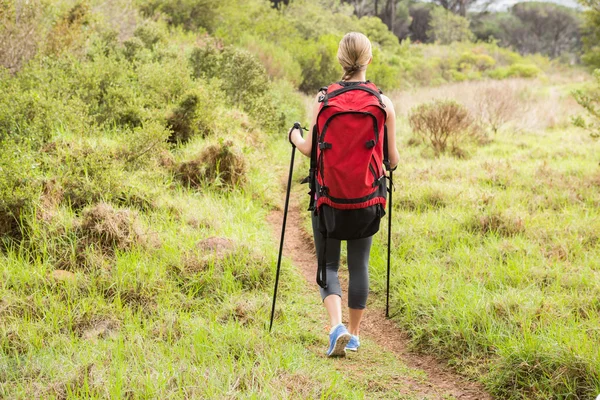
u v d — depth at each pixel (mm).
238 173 7176
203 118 8250
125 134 6855
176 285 4477
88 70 8398
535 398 3246
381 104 3291
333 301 3508
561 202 6789
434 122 10328
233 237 5379
